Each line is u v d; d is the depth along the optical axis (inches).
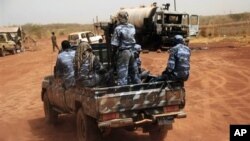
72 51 361.1
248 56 968.9
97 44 392.8
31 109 519.8
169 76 325.1
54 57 1405.0
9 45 1765.5
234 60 908.6
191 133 363.3
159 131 335.3
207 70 773.3
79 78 324.5
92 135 309.7
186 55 322.7
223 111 438.0
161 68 836.6
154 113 306.8
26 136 389.4
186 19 1395.2
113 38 321.4
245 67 780.0
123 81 320.5
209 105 471.2
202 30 1950.1
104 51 395.5
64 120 442.0
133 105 296.0
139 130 384.5
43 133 395.5
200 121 402.0
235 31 1927.9
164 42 1350.9
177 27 1362.0
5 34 1790.1
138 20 1430.9
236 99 495.5
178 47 323.0
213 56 1027.9
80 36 1350.9
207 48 1295.5
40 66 1109.1
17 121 454.6
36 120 454.3
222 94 532.4
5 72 1034.1
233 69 762.8
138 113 301.0
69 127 411.5
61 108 387.9
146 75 364.5
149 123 305.4
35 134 394.3
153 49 1398.9
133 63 328.8
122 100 292.4
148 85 301.4
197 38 1838.1
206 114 429.4
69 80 349.7
